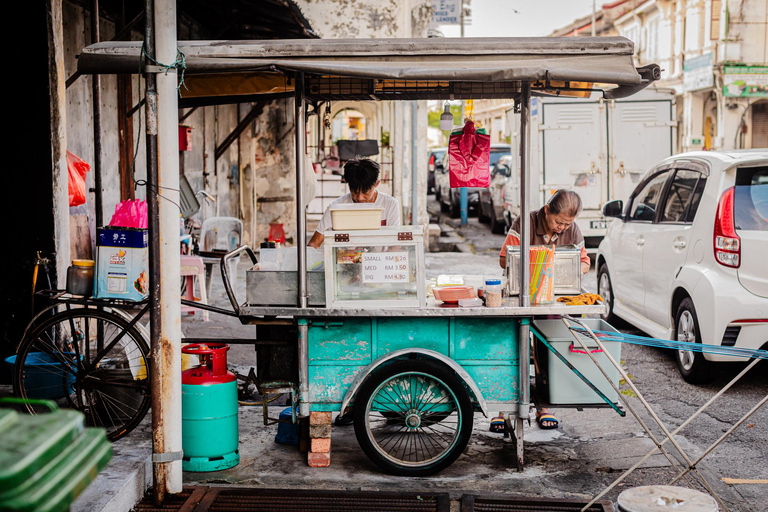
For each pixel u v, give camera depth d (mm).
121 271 4617
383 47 3977
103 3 8078
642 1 37094
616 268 8148
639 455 4828
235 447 4609
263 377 4668
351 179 5066
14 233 5598
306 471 4531
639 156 13547
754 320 5801
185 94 4934
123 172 8336
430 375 4375
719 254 5957
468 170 4938
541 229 5195
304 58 4008
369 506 4043
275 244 5234
